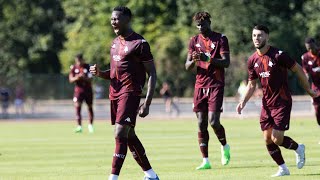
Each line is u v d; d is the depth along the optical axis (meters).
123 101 34.06
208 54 44.06
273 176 38.66
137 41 34.16
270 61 37.62
